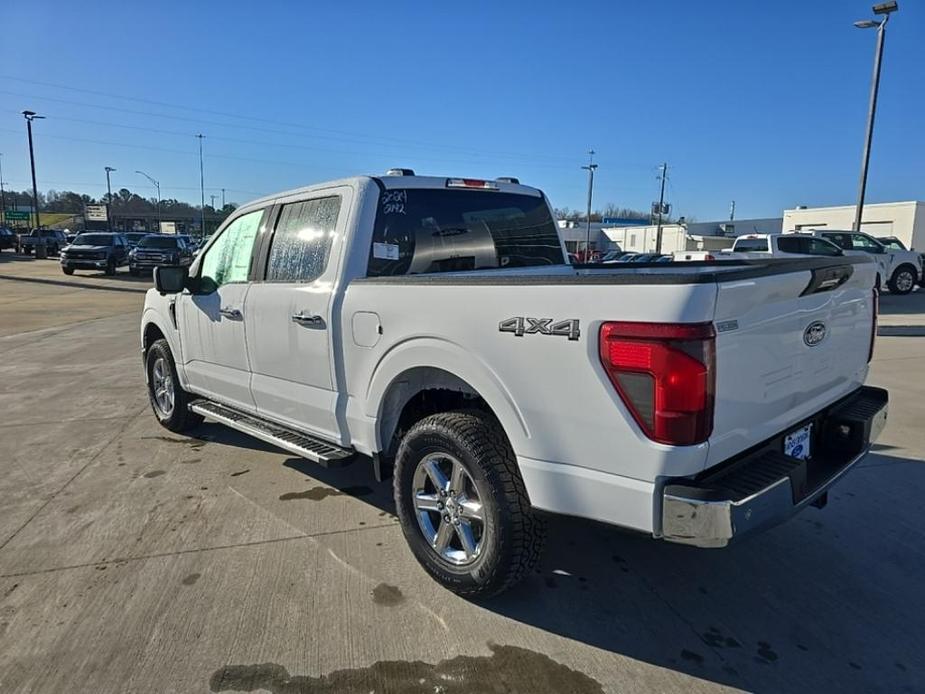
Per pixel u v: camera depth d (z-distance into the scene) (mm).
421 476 3217
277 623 2906
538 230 4750
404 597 3115
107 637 2805
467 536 3025
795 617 2971
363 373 3436
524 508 2818
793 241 16969
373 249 3674
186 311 4977
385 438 3482
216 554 3527
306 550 3576
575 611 3016
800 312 2768
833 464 3021
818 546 3609
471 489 3012
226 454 5172
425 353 3045
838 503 4129
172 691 2486
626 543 3693
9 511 4098
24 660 2660
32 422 6137
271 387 4133
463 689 2498
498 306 2719
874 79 20547
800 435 2947
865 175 21266
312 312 3672
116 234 29797
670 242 58562
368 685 2518
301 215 4008
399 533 3781
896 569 3375
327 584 3227
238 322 4340
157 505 4176
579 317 2455
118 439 5590
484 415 3020
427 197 4008
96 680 2547
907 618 2959
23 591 3170
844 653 2717
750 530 2326
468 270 4211
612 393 2395
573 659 2676
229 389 4609
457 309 2881
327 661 2652
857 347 3389
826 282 2885
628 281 2342
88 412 6512
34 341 11422
